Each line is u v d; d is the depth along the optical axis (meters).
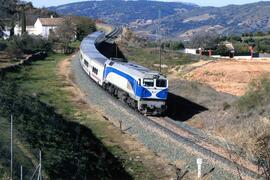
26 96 44.28
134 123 39.97
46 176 23.20
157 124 39.22
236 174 26.75
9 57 82.56
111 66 51.53
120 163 31.30
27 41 96.38
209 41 131.75
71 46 114.25
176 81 60.94
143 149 34.19
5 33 122.44
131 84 44.56
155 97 42.78
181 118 43.53
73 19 142.62
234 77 68.94
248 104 40.81
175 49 125.00
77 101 50.53
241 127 36.59
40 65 79.31
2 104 34.06
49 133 31.39
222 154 31.08
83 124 40.62
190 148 32.25
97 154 32.09
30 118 33.25
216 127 39.38
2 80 53.03
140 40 132.75
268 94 40.62
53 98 51.69
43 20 141.25
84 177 25.77
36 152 26.11
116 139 36.59
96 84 57.88
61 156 27.00
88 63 63.62
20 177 21.77
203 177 27.83
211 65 78.69
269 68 73.94
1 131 27.67
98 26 161.12
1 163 22.91
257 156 17.41
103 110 46.00
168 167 30.41
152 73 43.34
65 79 64.62
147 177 29.09
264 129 27.34
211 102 47.72
